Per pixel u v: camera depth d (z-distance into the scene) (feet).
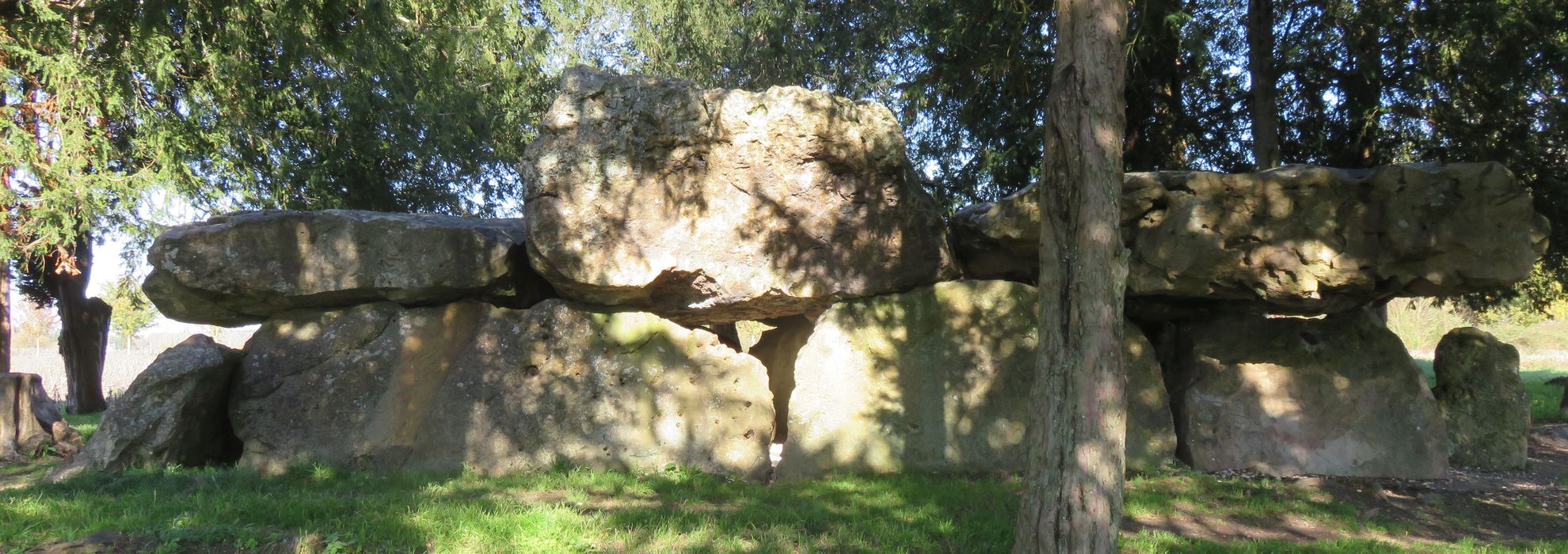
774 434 40.04
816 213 30.91
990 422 30.89
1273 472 30.42
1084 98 17.79
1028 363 31.27
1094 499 17.37
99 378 65.82
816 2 74.23
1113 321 17.67
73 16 43.83
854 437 30.68
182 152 48.47
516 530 21.39
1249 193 28.94
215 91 49.24
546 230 30.14
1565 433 43.19
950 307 31.76
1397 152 45.29
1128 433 30.94
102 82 44.70
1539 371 96.89
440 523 21.81
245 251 30.76
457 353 31.96
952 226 33.58
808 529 22.79
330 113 56.39
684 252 30.48
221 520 21.85
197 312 32.27
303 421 31.04
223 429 32.37
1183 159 48.57
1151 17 37.81
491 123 65.41
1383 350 31.73
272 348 31.78
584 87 30.40
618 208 30.25
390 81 54.44
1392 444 30.83
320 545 19.79
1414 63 41.22
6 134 44.62
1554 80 40.19
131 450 29.66
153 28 29.94
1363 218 28.43
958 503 25.84
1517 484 30.19
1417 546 22.74
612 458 30.86
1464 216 27.58
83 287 64.69
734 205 30.66
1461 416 33.42
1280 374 31.60
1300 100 45.14
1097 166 17.69
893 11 64.44
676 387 31.48
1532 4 35.88
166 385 30.09
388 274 31.07
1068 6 18.17
